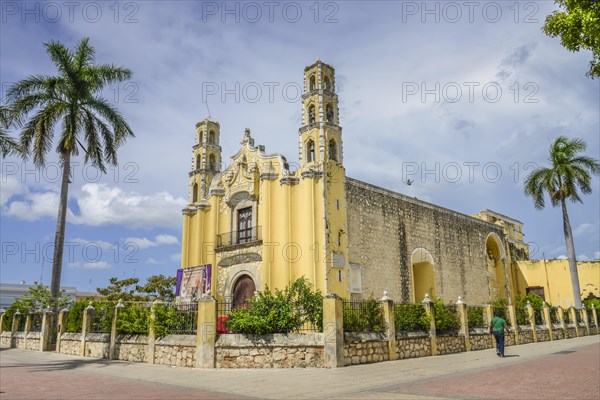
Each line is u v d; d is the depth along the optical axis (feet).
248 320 58.03
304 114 93.56
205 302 59.72
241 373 52.26
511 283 155.33
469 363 58.44
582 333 116.06
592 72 31.91
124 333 74.33
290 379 46.68
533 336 96.53
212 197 103.96
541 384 40.09
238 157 101.40
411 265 108.27
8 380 49.16
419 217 115.34
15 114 86.53
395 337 64.59
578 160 132.46
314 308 60.49
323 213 85.10
